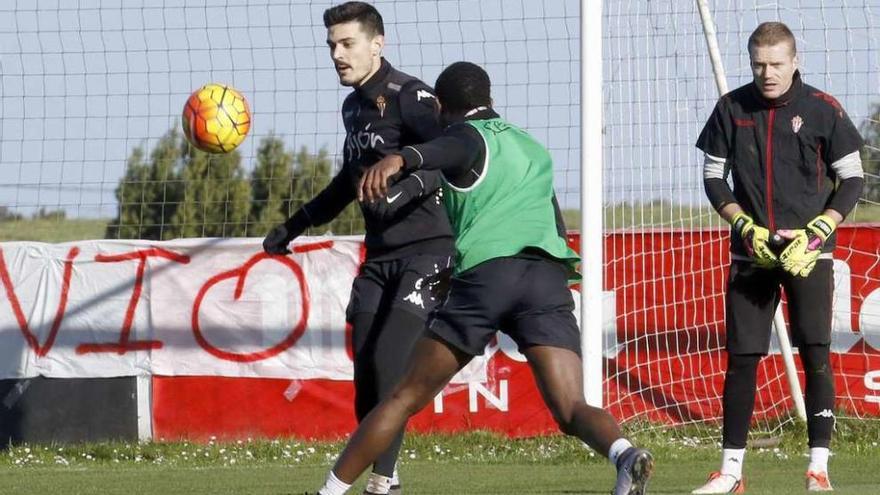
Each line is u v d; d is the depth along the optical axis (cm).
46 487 2366
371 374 2044
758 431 3428
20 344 3641
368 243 2095
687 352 3550
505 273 1532
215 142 2483
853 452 3136
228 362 3609
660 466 2858
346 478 1602
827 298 2206
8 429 3622
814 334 2191
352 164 2155
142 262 3647
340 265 3606
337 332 3597
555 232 1579
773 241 2155
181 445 3497
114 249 3656
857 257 3469
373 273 2084
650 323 3572
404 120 2078
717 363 3534
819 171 2198
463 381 3550
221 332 3616
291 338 3600
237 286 3622
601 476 2586
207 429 3597
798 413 3409
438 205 2052
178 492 2248
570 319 1546
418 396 1584
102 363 3634
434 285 2036
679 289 3559
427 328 1574
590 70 3056
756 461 2922
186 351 3622
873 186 3547
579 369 1527
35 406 3625
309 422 3584
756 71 2191
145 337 3631
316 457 3256
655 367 3566
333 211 2214
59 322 3647
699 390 3541
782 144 2198
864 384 3447
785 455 3067
